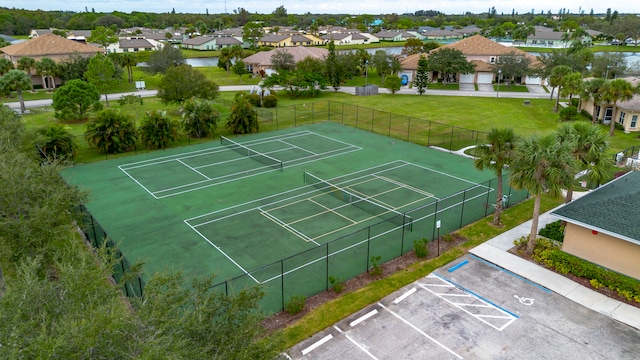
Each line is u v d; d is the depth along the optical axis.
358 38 170.50
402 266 22.55
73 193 21.09
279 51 91.50
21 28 182.00
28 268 11.08
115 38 136.38
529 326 18.00
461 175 36.34
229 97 73.50
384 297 19.94
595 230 21.11
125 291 19.45
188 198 31.56
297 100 72.94
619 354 16.42
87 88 56.69
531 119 57.81
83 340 8.70
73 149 39.31
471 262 22.91
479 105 67.06
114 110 43.94
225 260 23.11
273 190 33.09
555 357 16.28
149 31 191.88
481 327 17.94
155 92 79.69
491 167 25.83
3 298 9.80
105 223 27.55
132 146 44.16
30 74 82.25
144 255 23.58
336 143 46.38
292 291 20.36
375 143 46.22
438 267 22.44
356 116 57.28
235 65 94.69
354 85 89.25
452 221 27.75
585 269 21.00
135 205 30.33
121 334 9.31
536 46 155.88
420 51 113.62
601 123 53.66
